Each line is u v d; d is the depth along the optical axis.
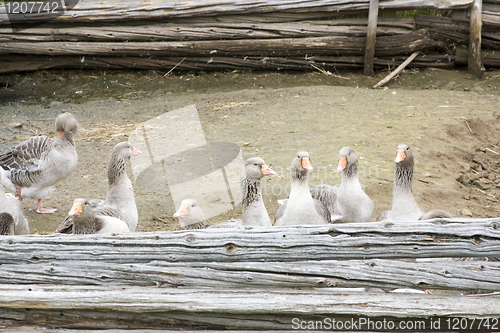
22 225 8.45
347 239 5.30
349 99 17.42
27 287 5.44
